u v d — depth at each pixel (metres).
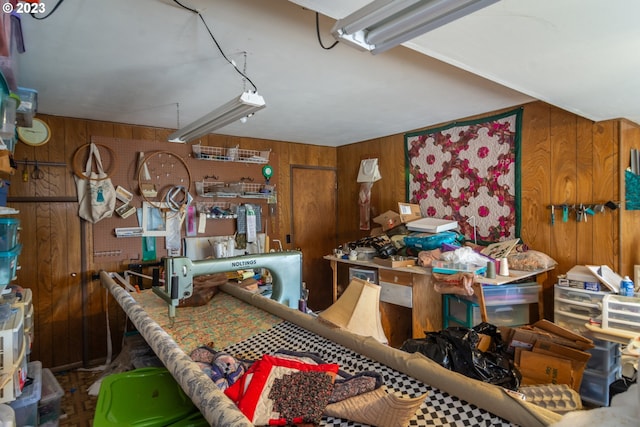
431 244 3.33
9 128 1.46
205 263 1.70
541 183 3.07
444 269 2.86
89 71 2.20
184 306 1.91
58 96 2.66
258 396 0.97
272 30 1.73
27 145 3.04
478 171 3.47
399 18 1.15
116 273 3.09
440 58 1.71
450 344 1.76
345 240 4.94
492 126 3.34
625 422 0.73
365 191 4.55
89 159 3.25
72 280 3.24
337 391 0.98
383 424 0.86
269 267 1.91
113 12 1.54
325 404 0.95
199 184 3.80
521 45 1.56
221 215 3.87
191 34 1.76
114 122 3.43
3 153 1.51
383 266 3.42
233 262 1.78
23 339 1.78
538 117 3.06
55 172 3.17
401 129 4.02
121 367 2.61
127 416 1.05
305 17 1.62
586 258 2.84
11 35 1.34
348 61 2.11
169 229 3.63
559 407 1.76
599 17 1.33
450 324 3.13
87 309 3.30
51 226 3.15
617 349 2.40
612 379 2.34
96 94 2.63
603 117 2.69
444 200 3.77
